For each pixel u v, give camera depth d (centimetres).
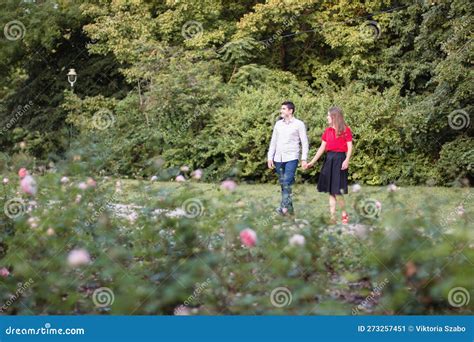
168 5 3288
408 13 3036
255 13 3259
